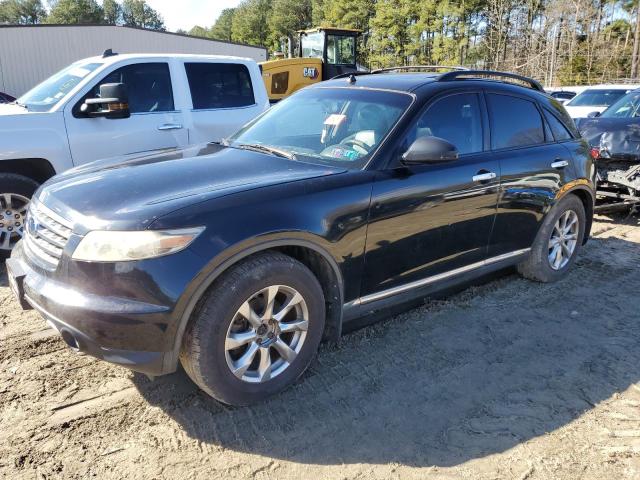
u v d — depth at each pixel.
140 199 2.80
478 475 2.56
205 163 3.40
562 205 4.77
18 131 5.12
